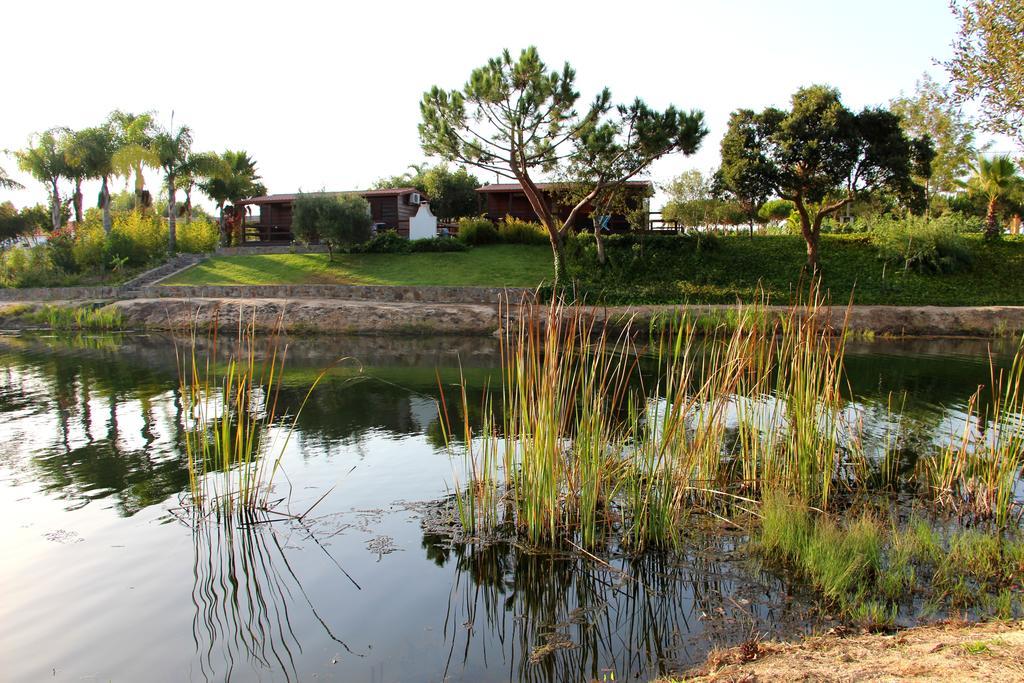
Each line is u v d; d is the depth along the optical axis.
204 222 36.69
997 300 24.25
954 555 4.96
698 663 3.80
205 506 6.49
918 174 25.92
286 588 4.84
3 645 4.09
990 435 8.41
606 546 5.50
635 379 12.98
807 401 6.35
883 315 22.38
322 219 29.98
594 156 22.33
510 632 4.23
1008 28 6.73
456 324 22.84
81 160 30.77
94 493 6.84
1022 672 3.01
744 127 25.70
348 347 19.64
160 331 23.58
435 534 5.79
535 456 5.52
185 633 4.23
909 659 3.33
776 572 4.97
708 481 6.44
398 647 4.06
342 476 7.39
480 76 21.12
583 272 26.78
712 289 24.77
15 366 15.76
